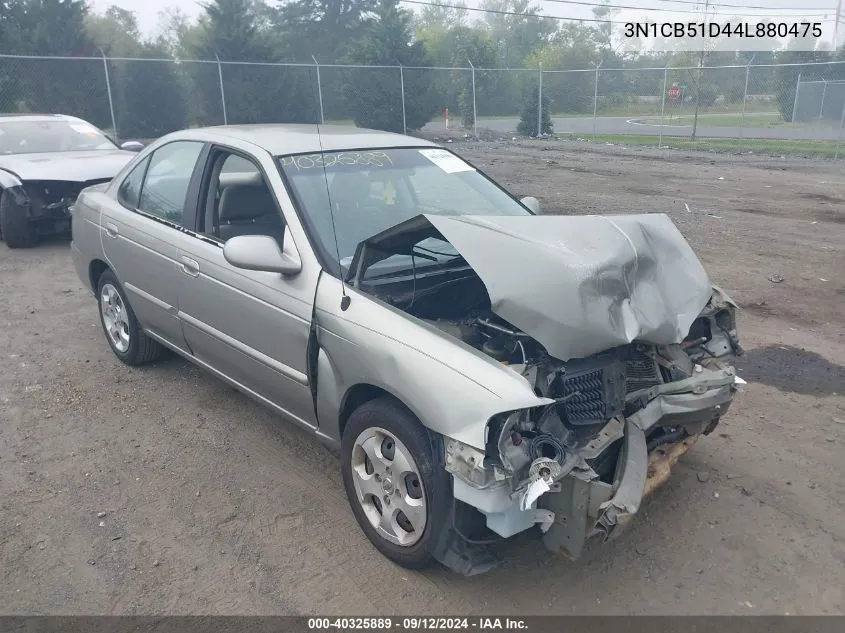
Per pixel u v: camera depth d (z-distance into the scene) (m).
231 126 4.86
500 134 28.00
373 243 3.44
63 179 9.05
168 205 4.69
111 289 5.41
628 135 28.05
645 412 3.26
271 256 3.55
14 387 5.12
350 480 3.46
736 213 11.38
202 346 4.42
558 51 46.47
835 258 8.53
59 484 3.97
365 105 25.17
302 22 39.47
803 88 28.67
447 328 3.43
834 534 3.57
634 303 3.16
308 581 3.24
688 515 3.71
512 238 3.18
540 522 2.89
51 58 18.23
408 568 3.30
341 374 3.38
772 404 4.90
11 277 7.99
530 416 2.90
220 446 4.38
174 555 3.41
